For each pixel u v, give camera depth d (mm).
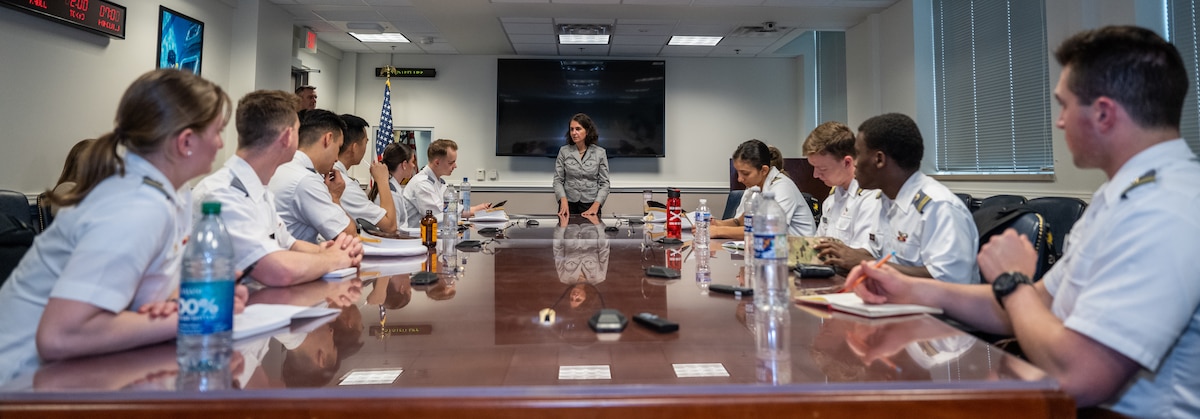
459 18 5773
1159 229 760
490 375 678
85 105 3705
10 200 2891
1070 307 905
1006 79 4234
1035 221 1425
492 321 958
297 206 2098
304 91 4754
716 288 1227
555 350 786
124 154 870
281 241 1643
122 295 768
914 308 1011
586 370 697
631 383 648
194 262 781
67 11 3498
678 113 7375
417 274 1392
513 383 648
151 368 698
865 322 946
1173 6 3115
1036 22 3965
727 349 789
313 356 756
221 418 587
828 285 1325
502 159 7289
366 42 6723
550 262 1727
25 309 864
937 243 1504
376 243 1973
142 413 588
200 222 853
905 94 5207
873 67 5602
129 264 778
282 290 1249
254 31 5141
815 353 768
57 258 852
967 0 4641
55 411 590
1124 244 781
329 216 2094
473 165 7270
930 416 608
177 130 877
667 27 6062
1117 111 858
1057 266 1050
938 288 1062
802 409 605
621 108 7180
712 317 986
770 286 1173
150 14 4172
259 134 1499
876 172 1729
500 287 1288
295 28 6086
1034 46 3977
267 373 683
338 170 2660
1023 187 4059
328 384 645
